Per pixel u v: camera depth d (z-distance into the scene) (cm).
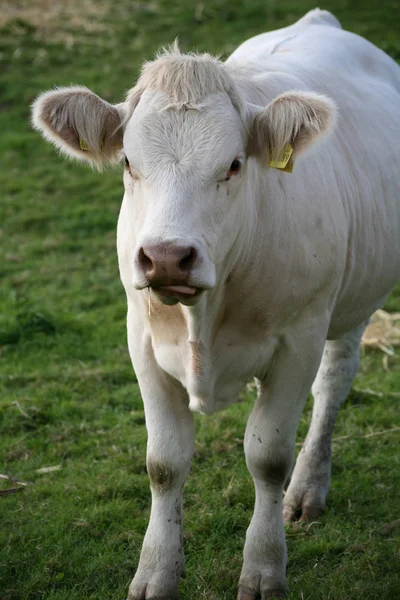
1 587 488
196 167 387
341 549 520
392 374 789
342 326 566
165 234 364
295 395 472
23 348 840
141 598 458
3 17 1828
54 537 532
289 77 518
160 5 1903
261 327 457
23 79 1559
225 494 577
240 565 500
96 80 1539
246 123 419
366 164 546
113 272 1030
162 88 405
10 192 1248
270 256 446
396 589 467
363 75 615
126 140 403
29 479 614
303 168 477
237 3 1861
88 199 1229
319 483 577
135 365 475
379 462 628
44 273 1023
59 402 735
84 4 1939
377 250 552
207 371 446
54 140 431
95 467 625
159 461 465
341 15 1764
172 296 377
